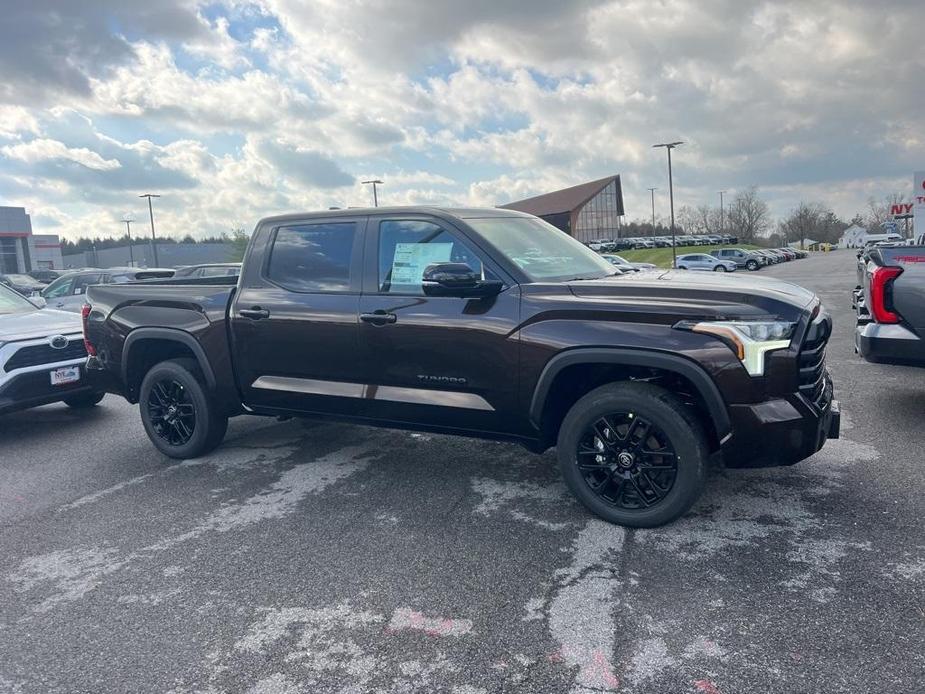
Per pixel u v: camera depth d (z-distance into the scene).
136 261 89.31
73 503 4.58
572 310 3.71
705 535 3.62
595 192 96.19
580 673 2.53
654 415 3.55
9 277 33.41
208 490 4.68
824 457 4.74
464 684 2.51
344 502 4.33
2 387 6.06
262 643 2.83
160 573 3.49
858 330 5.68
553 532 3.75
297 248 4.76
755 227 107.75
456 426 4.20
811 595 2.98
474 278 3.82
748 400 3.40
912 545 3.40
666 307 3.53
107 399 8.23
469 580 3.26
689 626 2.80
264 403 4.94
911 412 5.81
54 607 3.20
